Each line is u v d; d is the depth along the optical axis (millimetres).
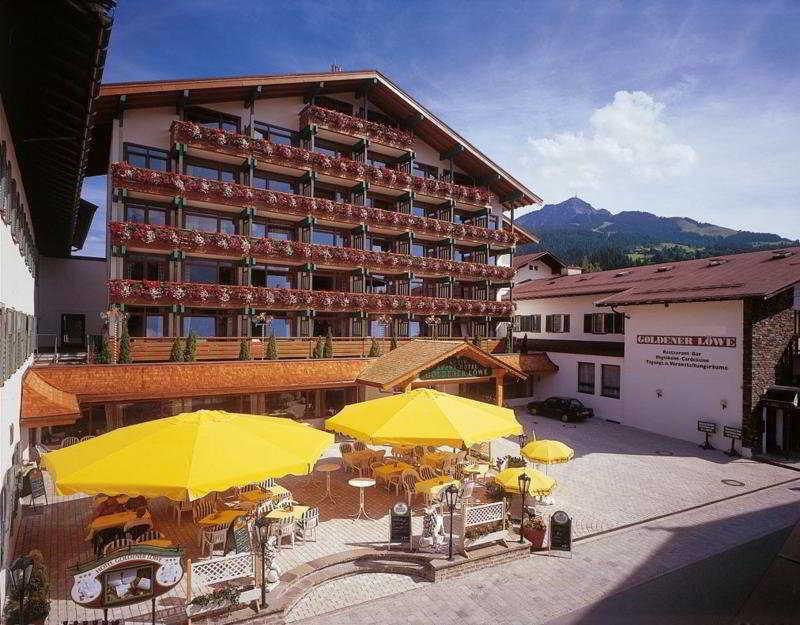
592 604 10188
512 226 38406
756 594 10562
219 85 25453
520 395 33812
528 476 12930
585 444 23844
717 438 23344
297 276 29188
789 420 23062
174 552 8562
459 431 13344
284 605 9516
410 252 32125
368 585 10906
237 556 9430
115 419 20094
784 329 23531
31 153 12344
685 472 19625
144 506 12391
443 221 33656
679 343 25375
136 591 8289
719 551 12789
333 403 25500
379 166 32844
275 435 11312
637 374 27625
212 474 9227
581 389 31516
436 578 11062
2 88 8516
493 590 10727
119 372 19609
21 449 14820
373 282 32625
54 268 33500
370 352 26656
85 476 9055
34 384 15719
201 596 9039
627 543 13250
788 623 9391
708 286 24797
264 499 13188
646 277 32188
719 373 23469
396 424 13820
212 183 24906
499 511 12430
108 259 23812
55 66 8289
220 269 26828
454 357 22172
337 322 30969
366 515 14398
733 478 18906
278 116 29281
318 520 13602
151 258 24859
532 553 12555
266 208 26641
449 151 35750
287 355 25531
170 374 20453
